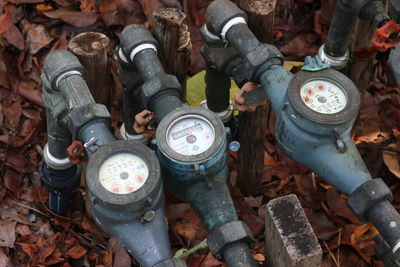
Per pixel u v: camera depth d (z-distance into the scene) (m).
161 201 0.94
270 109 1.53
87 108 1.02
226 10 1.09
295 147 0.98
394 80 1.66
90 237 1.36
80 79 1.07
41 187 1.42
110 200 0.90
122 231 0.92
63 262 1.33
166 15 1.16
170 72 1.24
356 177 0.95
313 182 1.45
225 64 1.17
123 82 1.22
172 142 0.98
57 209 1.37
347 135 0.98
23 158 1.44
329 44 1.27
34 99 1.51
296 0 1.76
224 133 0.98
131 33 1.13
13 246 1.32
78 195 1.41
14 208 1.38
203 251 1.32
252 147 1.33
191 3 1.69
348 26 1.21
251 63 1.04
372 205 0.94
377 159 1.48
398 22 1.16
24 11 1.64
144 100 1.11
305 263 0.84
